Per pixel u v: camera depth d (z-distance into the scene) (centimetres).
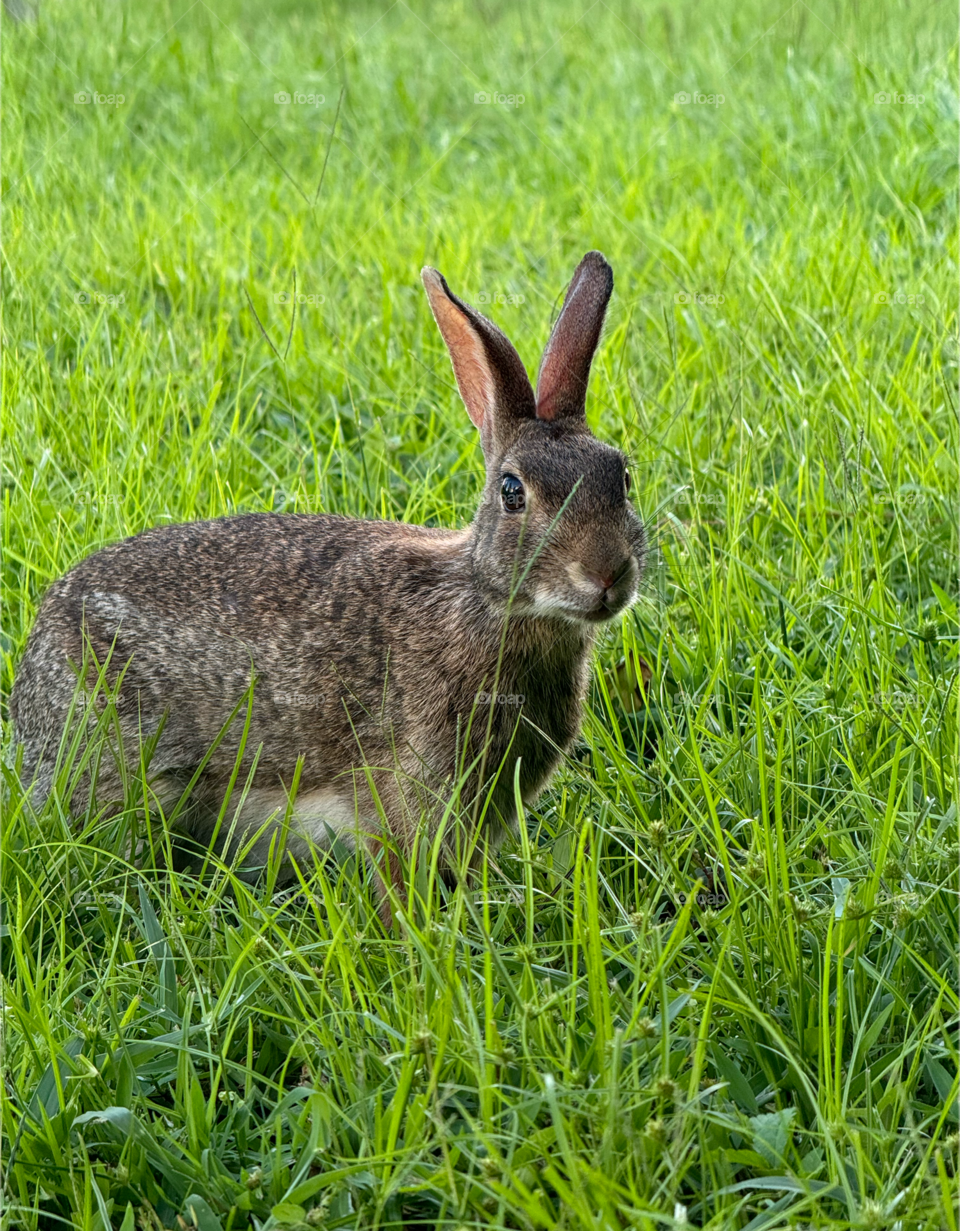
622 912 584
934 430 949
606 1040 495
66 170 1434
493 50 1931
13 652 779
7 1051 533
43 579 821
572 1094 471
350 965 550
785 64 1664
